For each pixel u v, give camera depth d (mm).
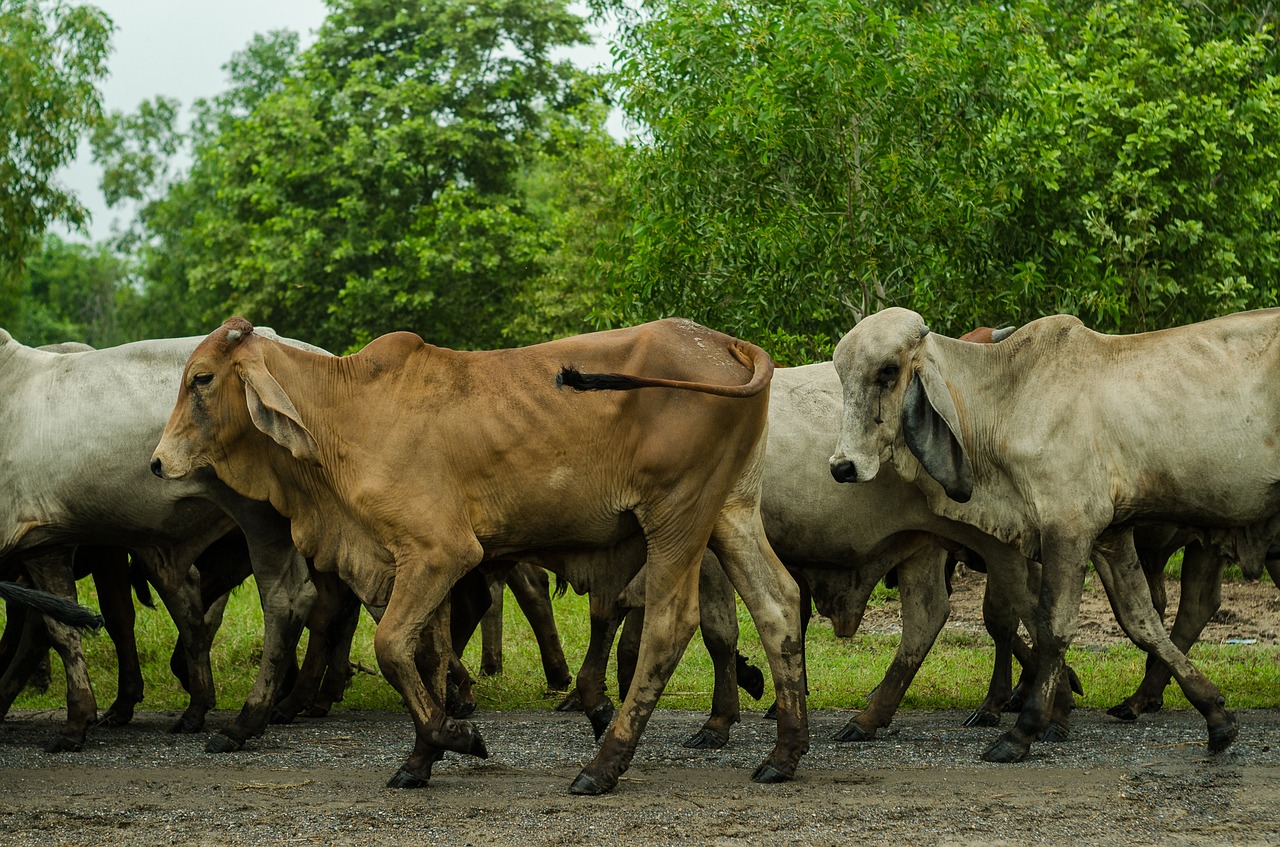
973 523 7863
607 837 5676
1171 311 14375
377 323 29359
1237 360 7438
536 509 6711
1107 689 9961
